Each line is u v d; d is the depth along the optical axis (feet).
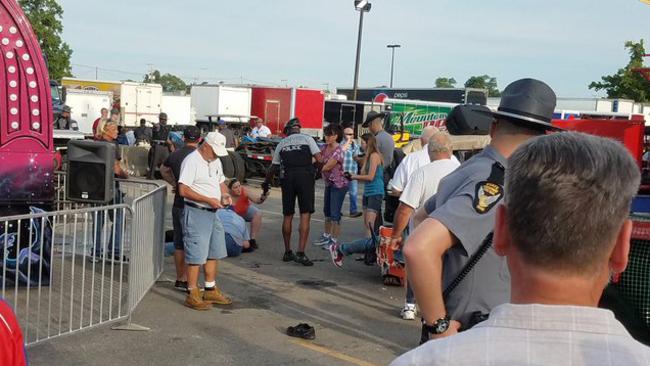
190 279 20.34
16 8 20.34
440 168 16.97
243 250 29.35
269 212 42.27
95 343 16.97
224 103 107.24
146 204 19.95
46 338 15.89
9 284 20.31
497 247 4.61
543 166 4.20
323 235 31.91
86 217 17.62
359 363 16.57
